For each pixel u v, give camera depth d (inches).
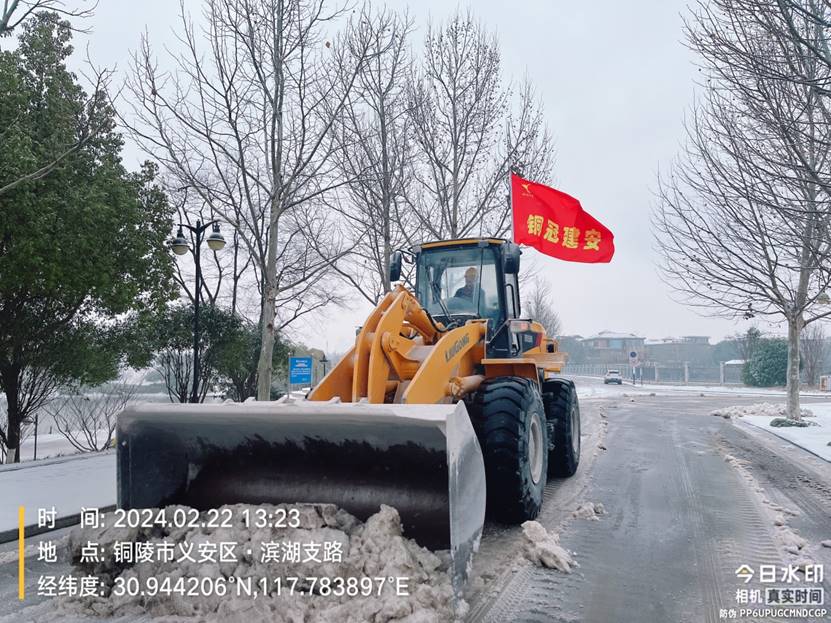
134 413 156.8
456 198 502.9
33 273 378.6
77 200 397.1
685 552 179.2
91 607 134.6
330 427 139.4
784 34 258.5
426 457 136.9
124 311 457.4
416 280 257.3
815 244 351.6
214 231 484.4
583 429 489.1
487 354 232.1
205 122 414.3
